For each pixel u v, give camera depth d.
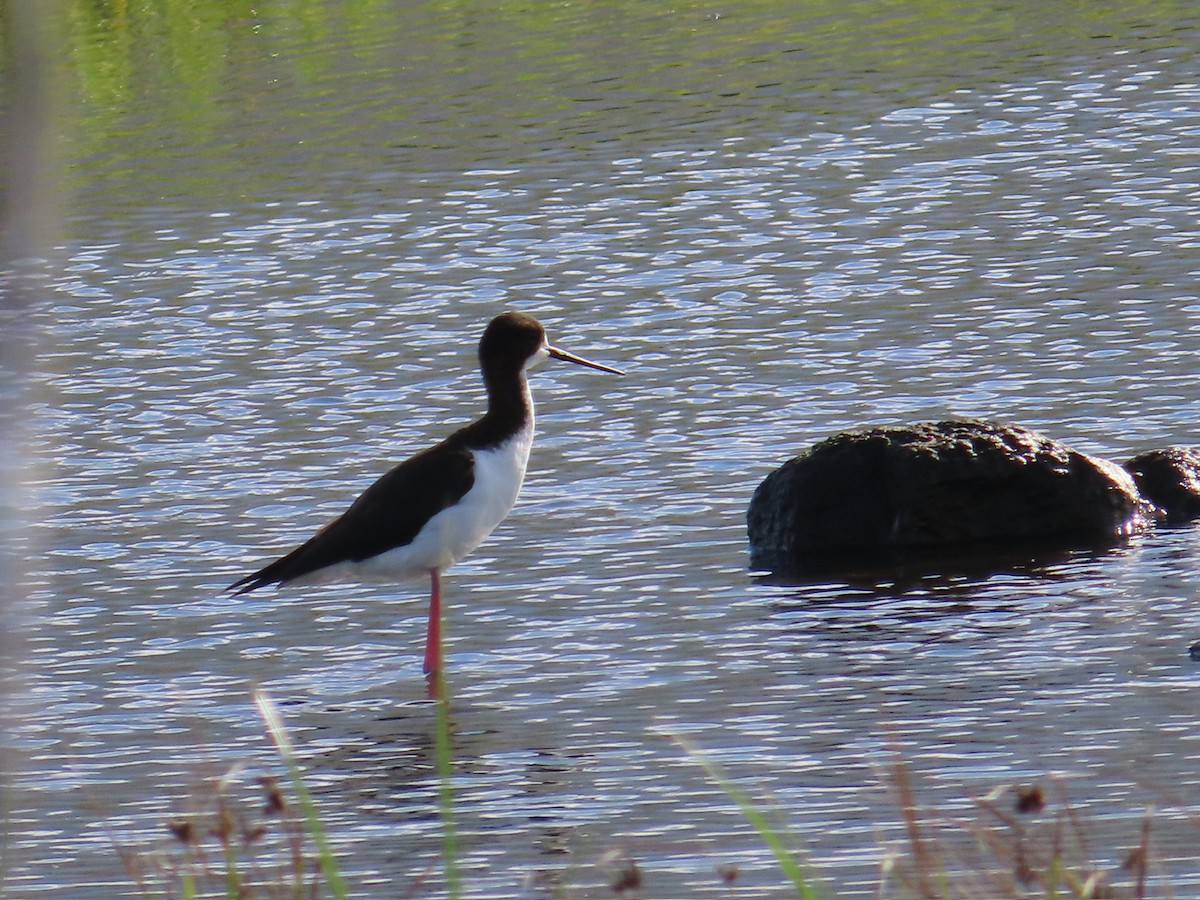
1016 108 26.44
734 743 10.57
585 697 11.41
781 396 17.14
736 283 20.42
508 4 35.47
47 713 11.43
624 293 20.31
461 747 10.75
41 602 13.31
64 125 28.88
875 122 26.27
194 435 16.84
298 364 18.67
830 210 22.69
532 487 15.41
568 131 26.88
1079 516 14.12
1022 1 33.19
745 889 8.70
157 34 34.34
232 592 13.46
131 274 21.89
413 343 19.11
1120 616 12.28
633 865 7.98
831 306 19.50
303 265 21.91
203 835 9.66
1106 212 21.78
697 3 34.75
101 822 9.88
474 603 13.14
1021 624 12.23
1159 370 17.11
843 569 13.55
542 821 9.68
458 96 29.11
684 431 16.47
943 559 13.70
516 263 21.50
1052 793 9.59
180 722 11.30
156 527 14.75
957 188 23.12
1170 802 9.33
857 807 9.59
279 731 8.30
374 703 11.50
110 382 18.36
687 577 13.46
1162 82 27.11
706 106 27.69
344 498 15.23
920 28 31.75
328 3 36.16
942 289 19.77
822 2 34.34
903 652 11.86
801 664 11.73
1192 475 14.66
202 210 24.27
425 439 16.50
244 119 28.59
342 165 25.89
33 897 8.97
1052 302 19.14
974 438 14.23
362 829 9.70
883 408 16.67
